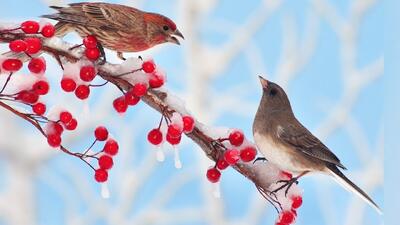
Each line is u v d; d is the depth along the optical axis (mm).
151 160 5742
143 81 2920
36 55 2916
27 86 2918
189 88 6008
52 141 2932
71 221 5562
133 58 2922
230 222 5805
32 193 5859
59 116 2936
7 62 2900
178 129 2918
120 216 5602
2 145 5812
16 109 2930
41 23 2904
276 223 2967
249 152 2945
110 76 2920
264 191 2969
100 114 5688
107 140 2955
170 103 2928
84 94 2916
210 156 2955
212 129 2945
